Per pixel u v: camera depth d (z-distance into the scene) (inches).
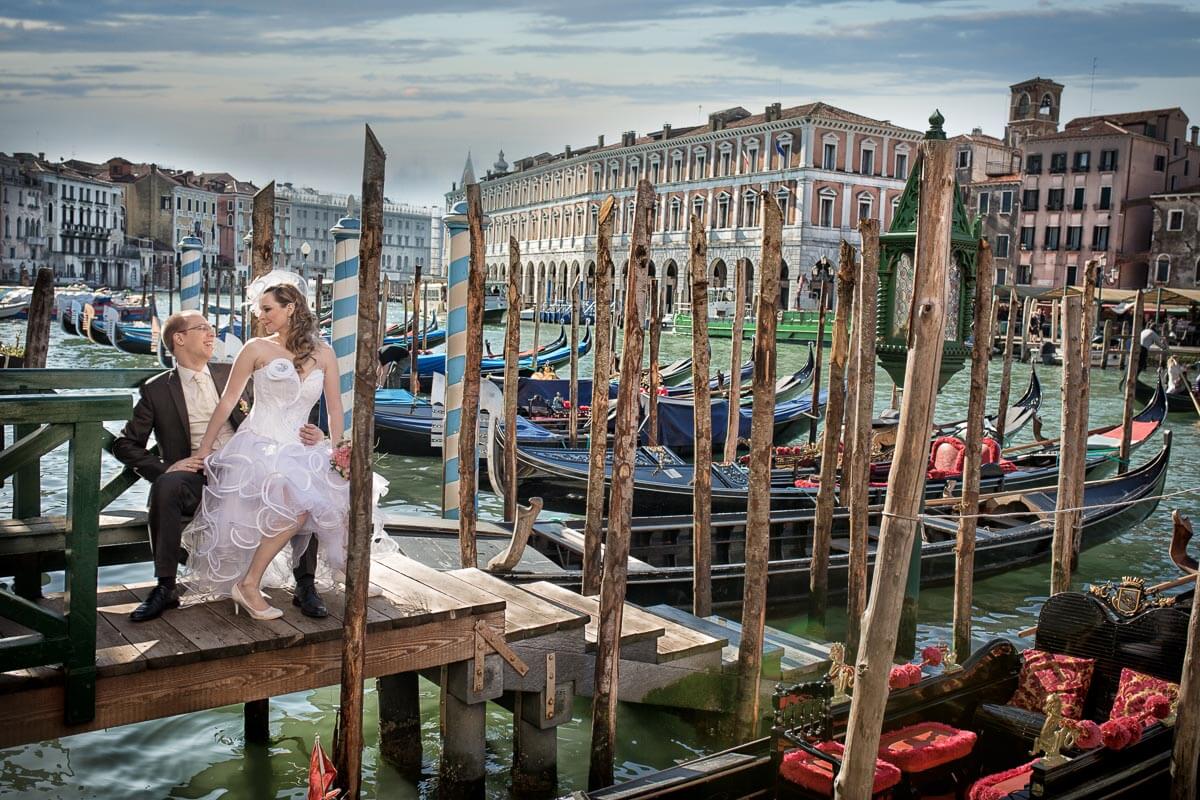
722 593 350.0
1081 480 419.2
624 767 246.4
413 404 692.7
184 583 193.9
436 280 2751.0
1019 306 2017.7
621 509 211.5
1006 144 2425.0
